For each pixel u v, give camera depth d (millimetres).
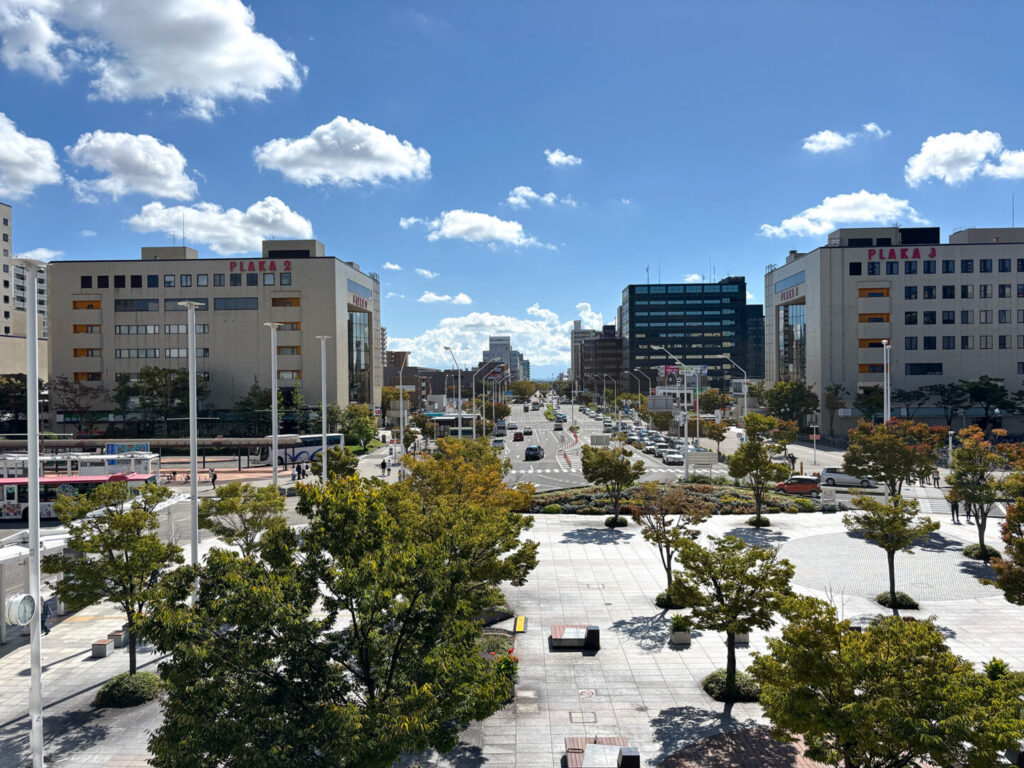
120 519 18109
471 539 16422
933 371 100250
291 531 12703
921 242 105062
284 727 9969
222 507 24219
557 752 15602
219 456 84000
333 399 101125
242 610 10336
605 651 21672
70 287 101188
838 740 11766
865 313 101375
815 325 104688
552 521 42312
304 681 11078
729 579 17625
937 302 100250
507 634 22984
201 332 101125
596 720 17078
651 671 20141
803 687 11484
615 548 35094
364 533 12273
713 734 16234
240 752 9586
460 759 15305
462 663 11688
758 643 22078
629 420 153125
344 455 47594
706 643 22344
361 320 120000
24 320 140250
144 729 16984
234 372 100938
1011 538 19031
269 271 101000
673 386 140000
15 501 46000
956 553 33344
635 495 29188
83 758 15562
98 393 100062
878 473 39219
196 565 12445
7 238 138000
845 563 31609
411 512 19062
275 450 41281
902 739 9852
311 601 11484
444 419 109438
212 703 10070
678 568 31109
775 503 44812
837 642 11789
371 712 10617
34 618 13898
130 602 18938
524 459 81875
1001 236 103875
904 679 10602
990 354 99375
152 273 101125
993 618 24109
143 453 57812
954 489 33250
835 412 102062
